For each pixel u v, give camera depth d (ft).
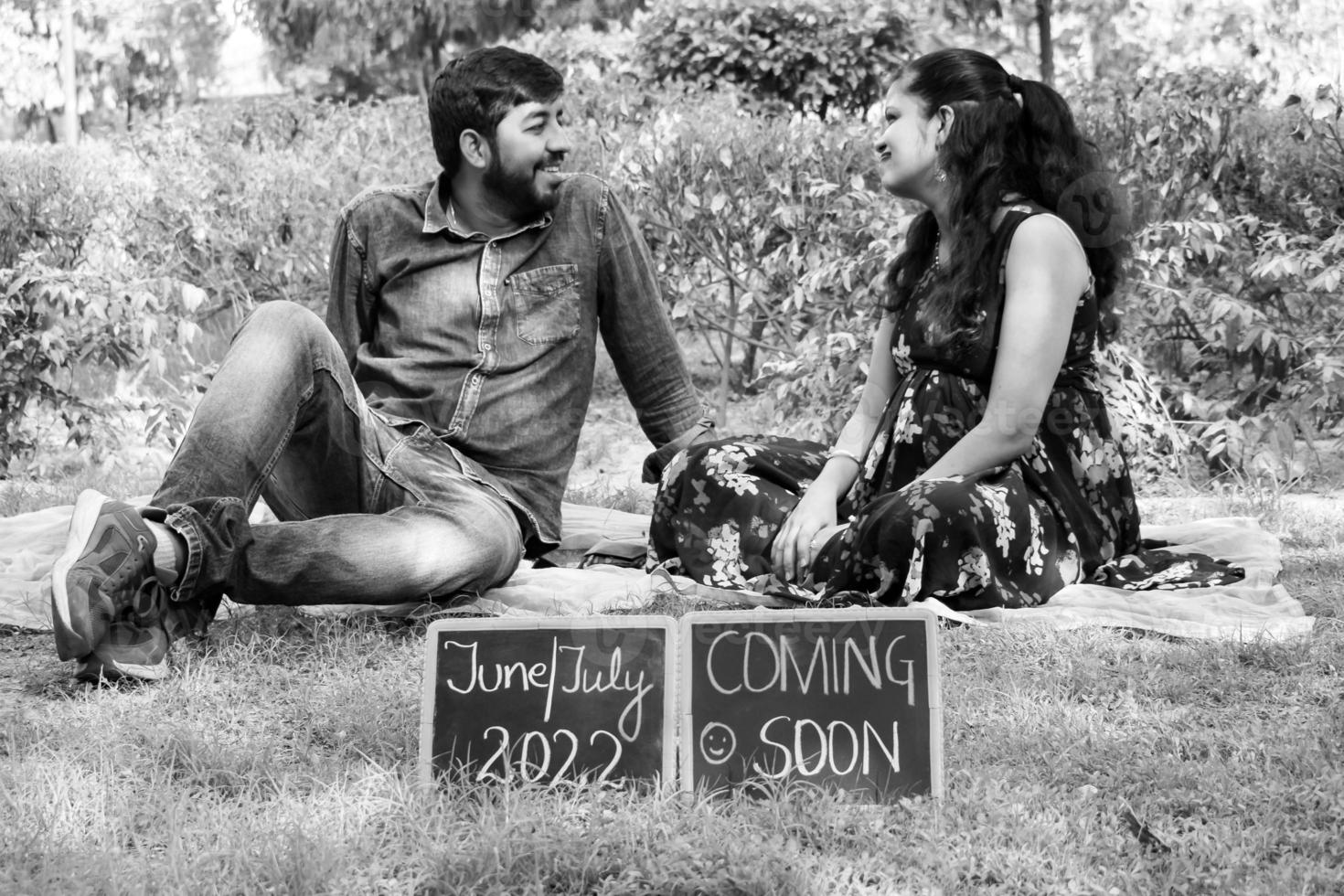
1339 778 7.47
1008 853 6.77
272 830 6.99
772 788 7.32
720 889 6.38
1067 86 20.80
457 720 7.58
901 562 10.49
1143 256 17.93
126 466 20.44
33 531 14.05
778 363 20.06
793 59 28.12
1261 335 18.30
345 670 9.85
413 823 7.06
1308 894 6.34
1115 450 12.01
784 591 11.14
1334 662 9.61
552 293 12.43
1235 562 12.41
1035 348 10.71
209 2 57.47
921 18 33.73
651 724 7.50
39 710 9.11
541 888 6.38
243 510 10.05
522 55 12.03
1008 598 10.71
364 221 12.49
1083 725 8.51
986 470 10.87
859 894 6.46
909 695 7.43
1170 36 35.40
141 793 7.66
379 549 10.61
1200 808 7.25
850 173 20.94
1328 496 16.94
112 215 21.90
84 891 6.38
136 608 9.49
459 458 11.94
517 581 12.03
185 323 20.75
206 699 9.23
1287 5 32.91
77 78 57.67
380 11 52.42
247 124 28.94
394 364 12.32
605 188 12.60
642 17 30.35
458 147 11.97
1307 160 19.67
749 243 21.88
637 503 17.78
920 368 11.57
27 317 20.08
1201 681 9.30
